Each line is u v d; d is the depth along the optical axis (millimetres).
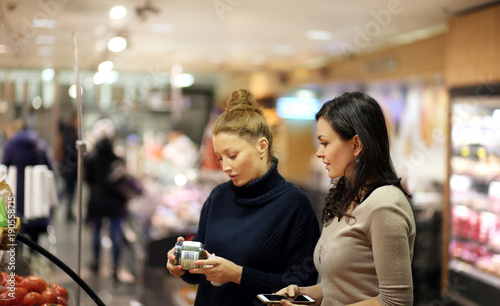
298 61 10289
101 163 6266
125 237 6715
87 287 2211
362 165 1816
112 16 5875
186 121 14812
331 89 11141
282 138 12055
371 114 1812
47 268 3051
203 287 2182
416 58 6957
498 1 4973
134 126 12398
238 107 2102
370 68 8234
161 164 8930
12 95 7445
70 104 10211
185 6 5375
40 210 4125
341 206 1863
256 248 2061
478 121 5242
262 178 2096
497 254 5133
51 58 8875
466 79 5410
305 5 5270
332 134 1848
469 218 5430
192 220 5934
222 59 10250
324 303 1870
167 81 12594
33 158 4918
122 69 11852
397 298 1688
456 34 5590
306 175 11781
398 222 1714
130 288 5777
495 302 5008
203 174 8156
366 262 1796
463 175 5512
